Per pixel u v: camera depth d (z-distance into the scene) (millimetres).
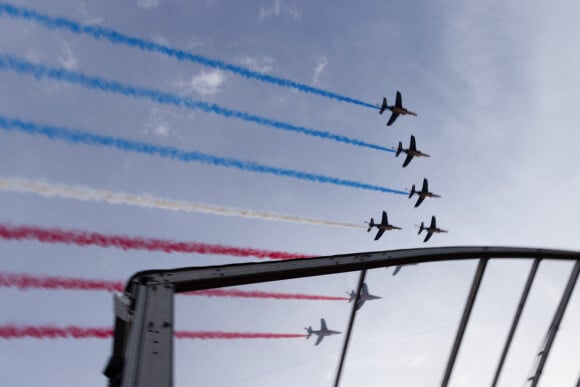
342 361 11000
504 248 13914
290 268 8859
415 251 11742
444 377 12820
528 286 15133
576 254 15766
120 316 7230
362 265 10523
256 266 8672
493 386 14523
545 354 15523
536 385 15461
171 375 5488
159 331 6055
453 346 13078
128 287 7340
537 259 15016
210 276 7652
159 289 6949
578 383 17000
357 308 10844
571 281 15867
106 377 5863
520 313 14758
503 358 14742
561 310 15750
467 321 13164
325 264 9523
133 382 5180
